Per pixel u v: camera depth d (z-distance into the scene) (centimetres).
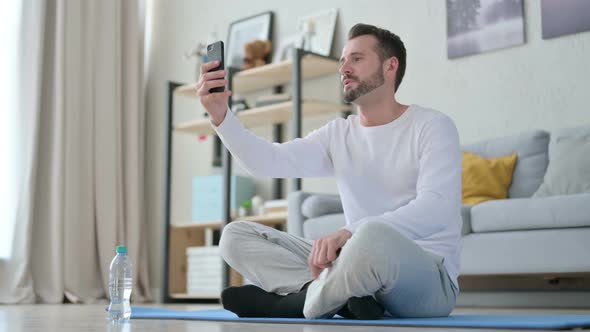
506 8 380
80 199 492
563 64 361
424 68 409
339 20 448
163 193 484
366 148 191
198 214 481
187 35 540
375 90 190
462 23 394
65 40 491
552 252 288
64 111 486
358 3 439
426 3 411
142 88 542
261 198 462
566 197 286
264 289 188
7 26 483
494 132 381
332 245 155
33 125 472
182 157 536
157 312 232
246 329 146
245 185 474
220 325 162
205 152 521
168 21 555
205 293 461
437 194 170
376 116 193
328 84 452
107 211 500
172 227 493
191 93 496
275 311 179
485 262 304
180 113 541
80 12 501
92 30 507
